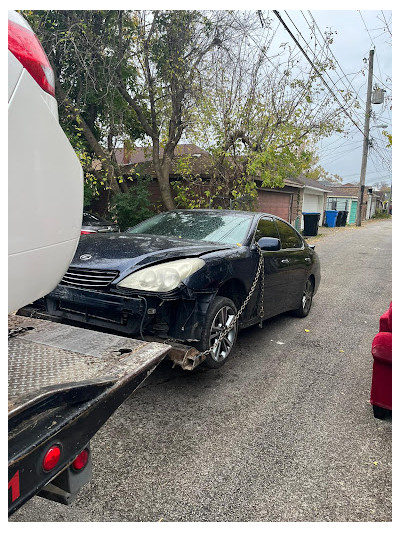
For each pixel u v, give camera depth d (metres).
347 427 3.18
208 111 10.34
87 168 10.81
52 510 2.23
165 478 2.51
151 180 12.60
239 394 3.62
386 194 66.06
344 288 8.66
